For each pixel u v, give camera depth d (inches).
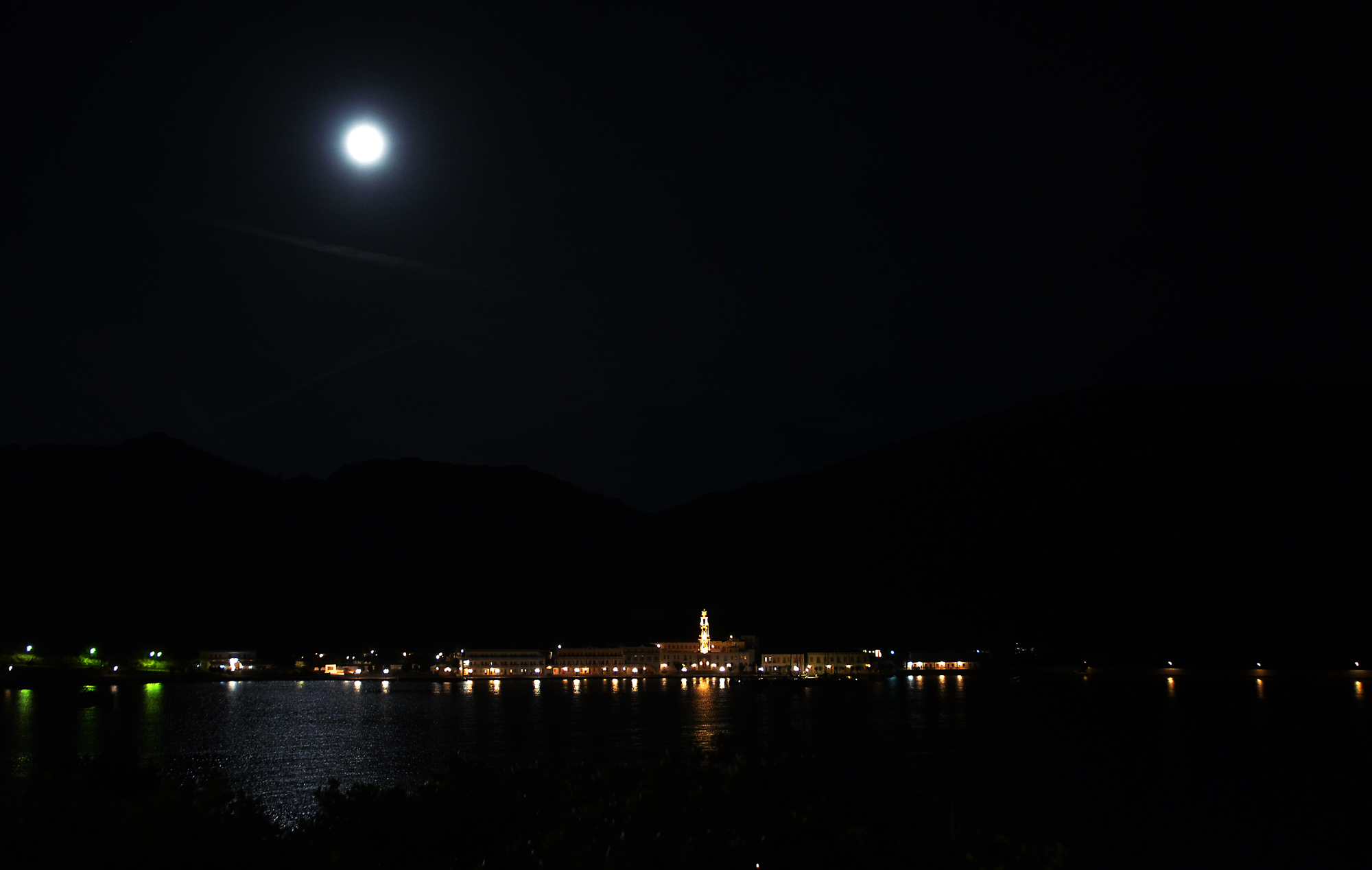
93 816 639.1
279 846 654.5
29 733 3634.4
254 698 6299.2
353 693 7224.4
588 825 735.1
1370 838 1887.3
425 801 802.2
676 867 673.6
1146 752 3193.9
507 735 3656.5
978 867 730.8
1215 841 1857.8
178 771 2583.7
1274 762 2940.5
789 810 728.3
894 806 2148.1
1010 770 2716.5
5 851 619.8
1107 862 1712.6
